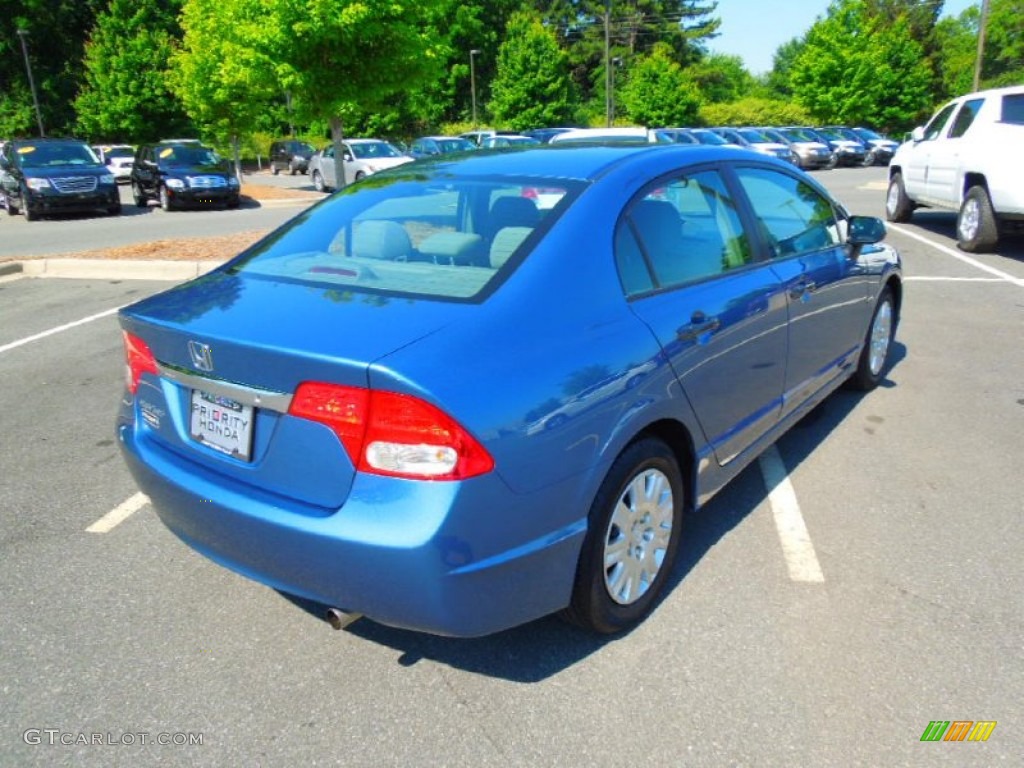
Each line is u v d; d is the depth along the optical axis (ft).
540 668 8.87
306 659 9.12
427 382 6.99
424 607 7.32
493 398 7.31
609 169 10.07
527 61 161.99
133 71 122.01
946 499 12.53
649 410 8.88
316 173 82.84
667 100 156.04
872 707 8.14
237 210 64.49
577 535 8.23
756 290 11.27
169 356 8.71
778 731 7.85
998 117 32.55
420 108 107.45
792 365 12.66
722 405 10.57
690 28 231.50
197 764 7.62
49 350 21.98
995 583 10.24
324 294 8.70
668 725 7.97
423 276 8.84
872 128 167.12
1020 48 196.44
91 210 60.59
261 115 92.27
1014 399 16.79
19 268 33.30
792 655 8.95
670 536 9.92
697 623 9.56
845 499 12.60
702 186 11.23
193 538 8.87
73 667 9.00
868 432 15.24
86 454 15.03
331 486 7.46
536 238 8.84
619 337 8.71
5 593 10.45
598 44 218.59
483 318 7.80
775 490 12.97
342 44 39.78
